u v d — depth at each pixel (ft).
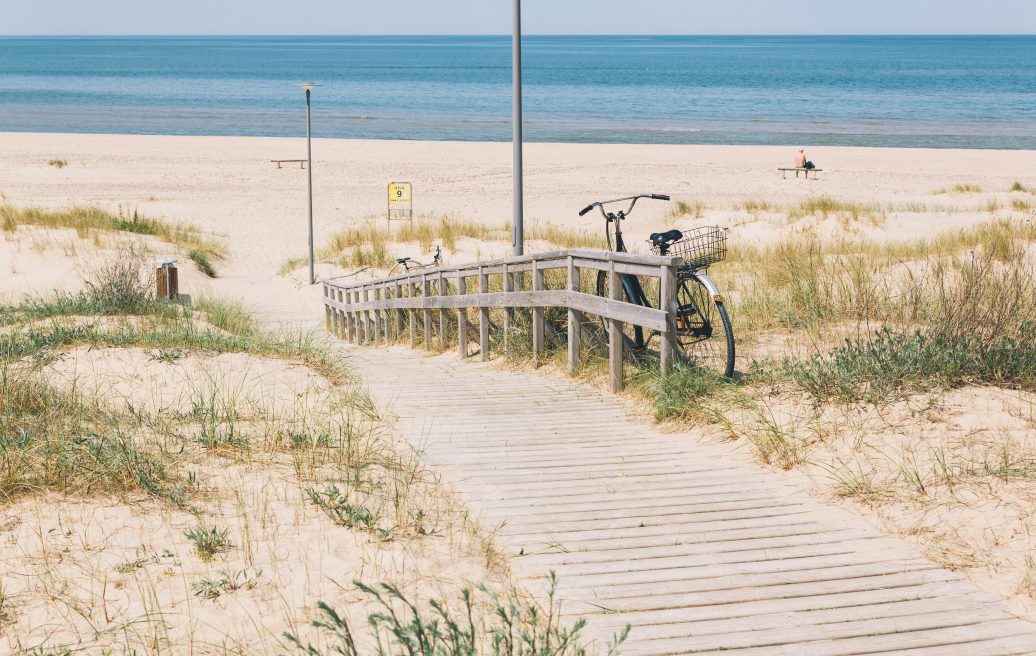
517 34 42.88
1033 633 14.07
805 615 14.70
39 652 13.15
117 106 274.77
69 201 109.09
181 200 114.32
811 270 41.06
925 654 13.52
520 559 16.81
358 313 60.23
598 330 33.78
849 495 19.30
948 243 56.39
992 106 266.16
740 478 21.04
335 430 23.76
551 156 156.46
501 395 30.25
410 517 18.24
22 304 46.06
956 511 17.84
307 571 15.71
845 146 175.22
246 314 58.70
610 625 14.43
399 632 12.20
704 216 89.10
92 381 26.89
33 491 18.31
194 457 20.86
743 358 30.58
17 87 362.74
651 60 604.49
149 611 14.34
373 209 109.50
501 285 52.31
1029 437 20.42
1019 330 26.55
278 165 143.33
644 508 19.27
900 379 23.90
